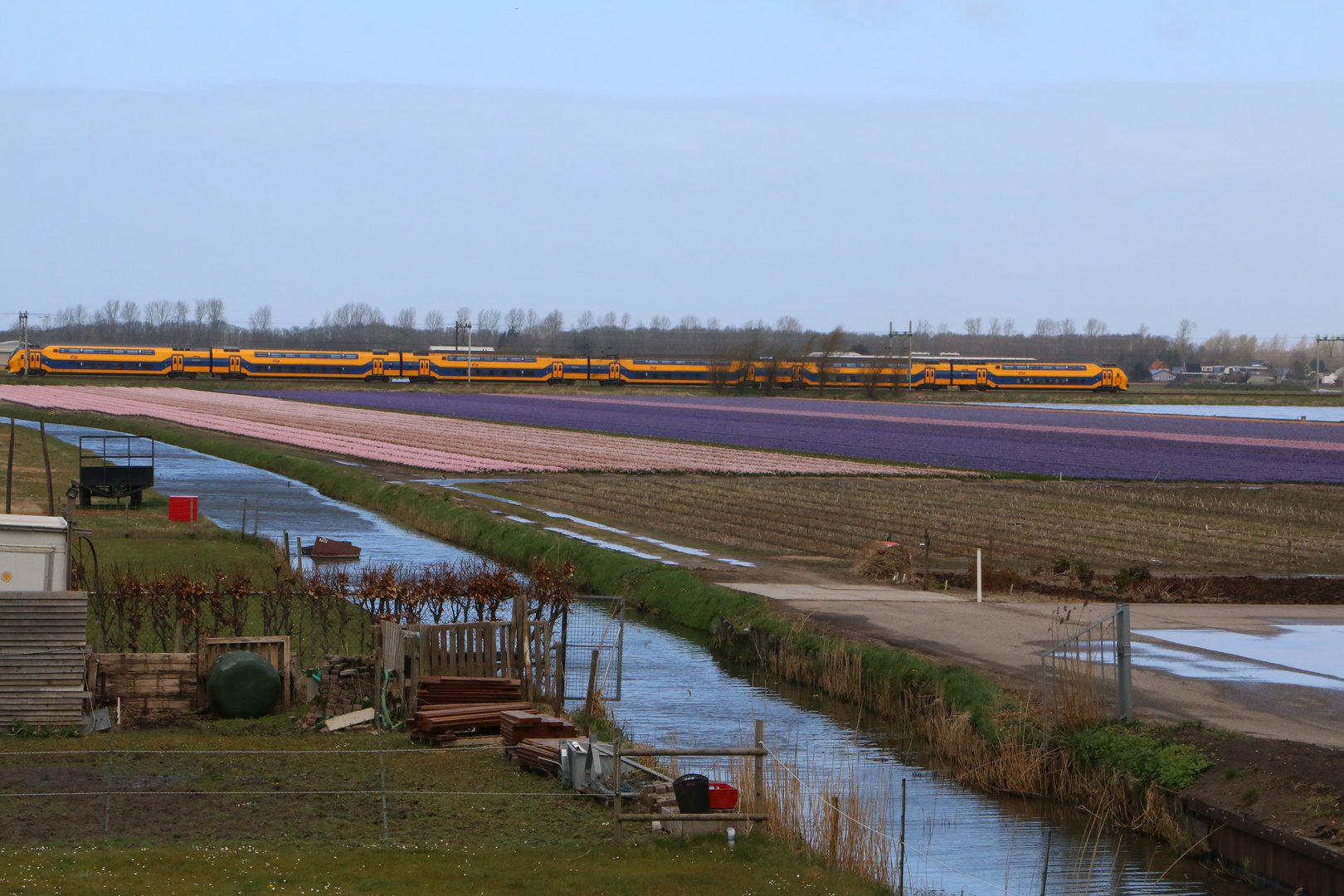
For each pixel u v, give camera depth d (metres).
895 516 100.31
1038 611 59.84
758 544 84.12
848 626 54.94
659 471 132.12
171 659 41.84
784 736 42.78
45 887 24.23
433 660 42.66
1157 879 30.83
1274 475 137.12
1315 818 29.92
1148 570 72.06
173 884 24.92
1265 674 46.16
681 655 55.44
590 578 70.88
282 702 42.78
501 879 26.27
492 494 110.88
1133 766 35.31
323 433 174.88
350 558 76.19
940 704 42.94
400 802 32.25
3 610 38.41
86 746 37.09
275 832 29.38
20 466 122.81
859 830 30.52
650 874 27.14
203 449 150.50
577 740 35.53
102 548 75.31
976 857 31.92
